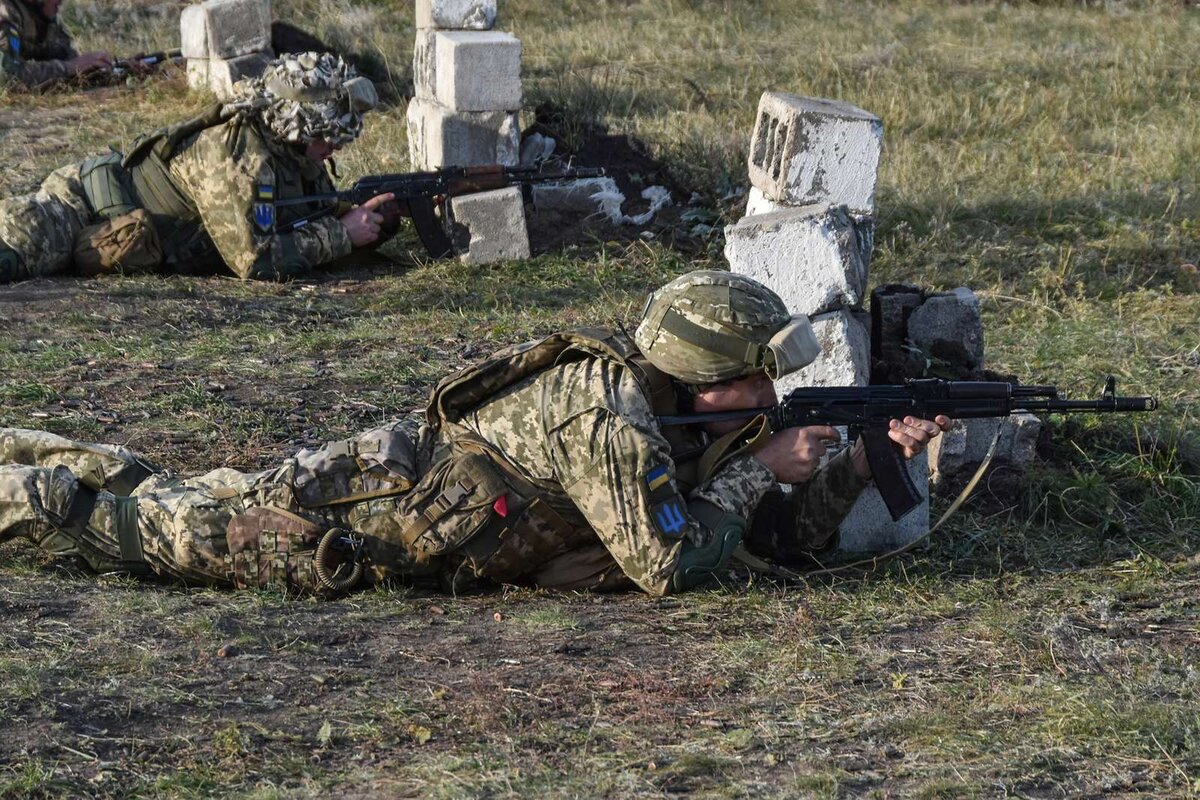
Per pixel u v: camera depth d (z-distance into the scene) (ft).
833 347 47.60
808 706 33.32
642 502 37.68
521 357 39.19
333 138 78.02
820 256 47.39
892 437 39.70
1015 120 126.31
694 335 37.65
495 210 83.66
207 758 29.86
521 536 39.63
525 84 127.34
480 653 36.35
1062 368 65.67
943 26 179.73
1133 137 119.34
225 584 40.81
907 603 40.81
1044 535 47.19
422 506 39.34
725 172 94.89
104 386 61.57
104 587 40.09
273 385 62.69
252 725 31.48
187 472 51.60
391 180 82.12
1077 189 100.94
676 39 170.09
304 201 79.30
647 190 93.56
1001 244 89.10
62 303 74.02
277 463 52.85
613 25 177.68
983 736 31.50
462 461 39.27
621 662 35.94
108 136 115.65
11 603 37.93
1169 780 29.45
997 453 49.44
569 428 38.06
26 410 57.62
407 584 41.45
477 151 89.61
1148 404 39.75
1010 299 78.59
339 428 57.16
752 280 38.47
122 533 40.40
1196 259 86.22
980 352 51.93
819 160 55.93
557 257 85.87
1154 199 98.07
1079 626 38.91
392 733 31.45
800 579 42.57
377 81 134.10
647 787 28.86
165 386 61.87
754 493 39.70
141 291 76.89
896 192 98.07
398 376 64.39
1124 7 192.03
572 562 41.06
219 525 39.96
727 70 151.53
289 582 39.99
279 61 77.46
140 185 79.97
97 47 156.56
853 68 152.25
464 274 82.74
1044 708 33.01
